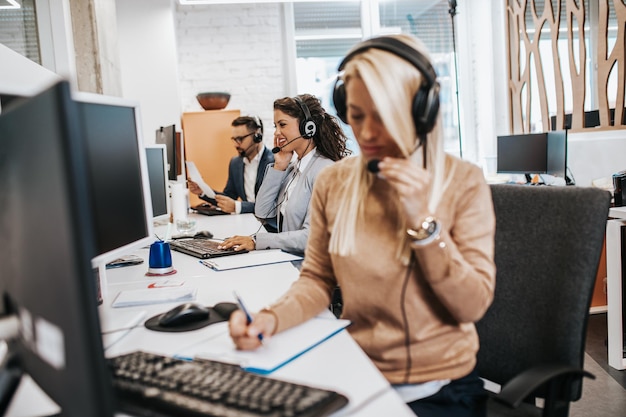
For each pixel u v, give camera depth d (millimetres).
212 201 3600
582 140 3953
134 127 1213
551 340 1019
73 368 477
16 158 533
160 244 1570
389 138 892
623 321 2350
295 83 5461
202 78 5328
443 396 931
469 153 5715
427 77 860
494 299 1113
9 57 1520
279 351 856
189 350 896
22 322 580
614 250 2330
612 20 3904
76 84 3043
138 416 642
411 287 939
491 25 5230
